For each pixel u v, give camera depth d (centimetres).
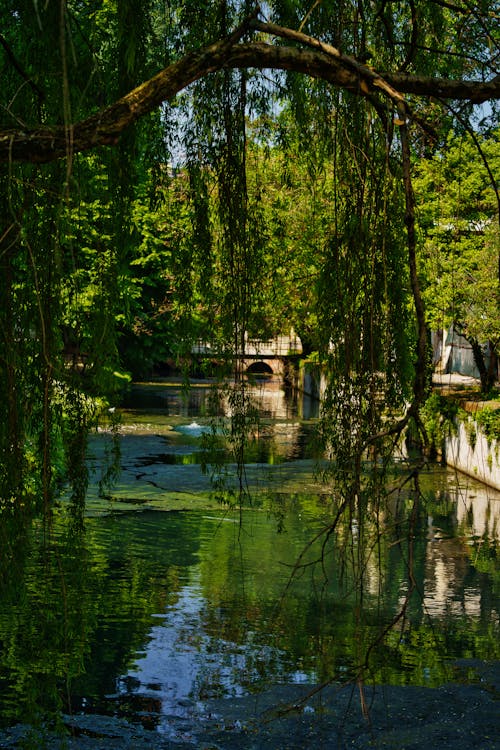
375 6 518
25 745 664
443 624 1033
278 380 5769
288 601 1097
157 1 559
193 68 377
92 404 523
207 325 590
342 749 699
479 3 553
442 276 1967
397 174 493
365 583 1193
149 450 2392
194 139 563
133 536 1427
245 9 544
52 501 510
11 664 731
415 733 727
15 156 366
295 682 840
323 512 1627
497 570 1283
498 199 409
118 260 527
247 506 1689
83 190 505
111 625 982
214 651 917
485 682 852
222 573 1218
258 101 567
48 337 490
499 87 425
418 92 423
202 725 732
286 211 2088
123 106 371
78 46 500
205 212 575
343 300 518
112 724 720
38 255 490
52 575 768
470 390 2725
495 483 1945
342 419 505
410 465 359
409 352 488
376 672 871
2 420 473
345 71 396
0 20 504
